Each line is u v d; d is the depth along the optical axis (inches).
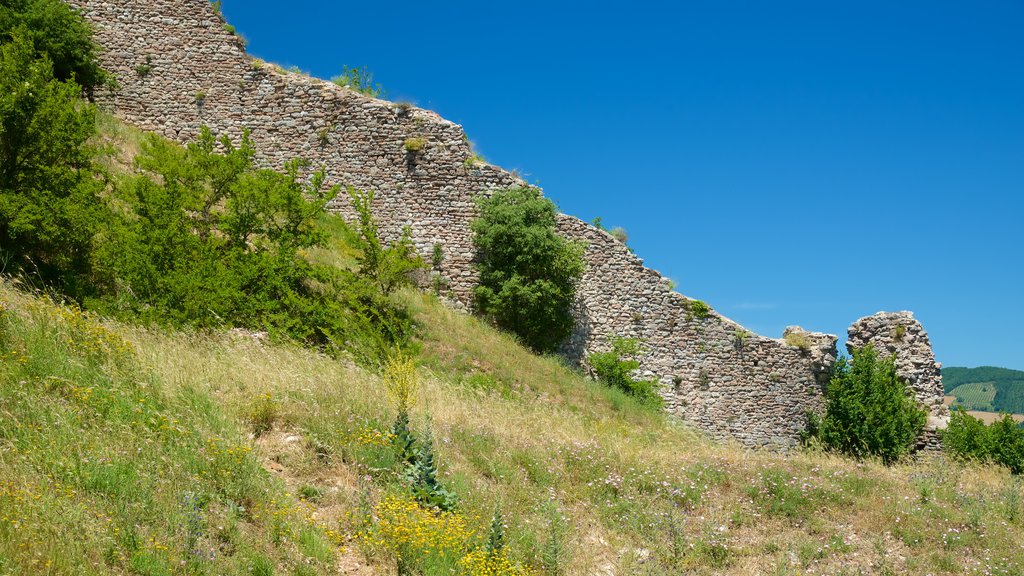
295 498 326.3
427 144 1013.8
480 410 568.7
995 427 960.3
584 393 901.2
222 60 1034.7
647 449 580.7
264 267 717.9
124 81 1007.6
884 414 972.6
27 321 386.9
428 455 376.2
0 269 535.2
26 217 565.3
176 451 313.1
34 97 587.8
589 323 1000.2
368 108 1020.5
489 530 352.2
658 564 375.6
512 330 975.6
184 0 1039.0
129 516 263.0
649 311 1018.1
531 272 970.1
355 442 383.6
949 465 674.2
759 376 1028.5
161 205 660.1
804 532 443.2
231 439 341.4
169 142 961.5
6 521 233.8
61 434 293.1
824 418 1027.3
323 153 1014.4
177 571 248.5
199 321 599.5
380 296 846.5
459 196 1008.9
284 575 268.4
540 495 417.4
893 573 395.2
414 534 305.3
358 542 306.8
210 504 290.4
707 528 420.8
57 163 623.8
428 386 590.9
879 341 1089.4
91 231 614.2
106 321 498.0
